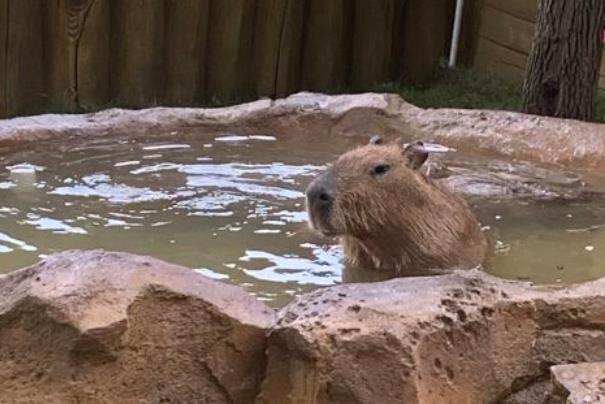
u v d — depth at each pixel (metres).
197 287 3.99
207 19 10.05
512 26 11.09
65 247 5.51
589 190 6.79
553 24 7.81
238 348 3.98
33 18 9.39
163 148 7.34
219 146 7.47
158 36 9.86
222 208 6.22
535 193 6.71
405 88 11.12
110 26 9.72
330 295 4.06
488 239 5.92
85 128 7.37
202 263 5.37
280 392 3.94
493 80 11.15
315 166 7.11
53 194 6.34
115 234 5.72
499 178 6.98
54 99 9.59
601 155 7.13
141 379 3.88
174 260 5.39
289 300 4.91
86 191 6.41
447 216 5.52
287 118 7.80
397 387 3.80
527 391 4.23
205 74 10.23
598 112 9.30
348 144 7.66
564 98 7.90
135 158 7.09
